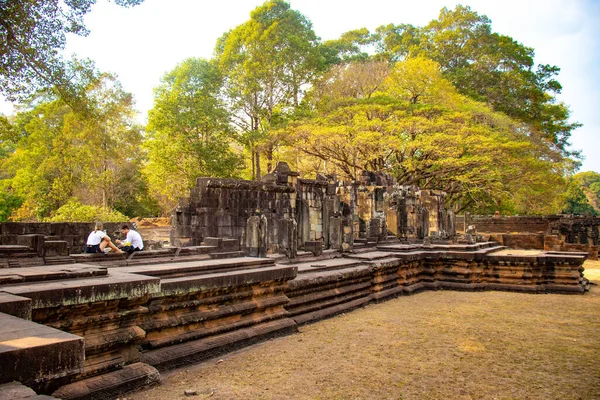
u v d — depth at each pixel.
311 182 18.58
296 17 40.75
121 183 43.16
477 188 36.09
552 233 35.09
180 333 7.52
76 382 5.59
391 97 37.00
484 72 44.78
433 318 11.58
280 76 39.19
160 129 34.69
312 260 14.63
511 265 16.62
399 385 6.72
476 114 37.41
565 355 8.39
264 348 8.54
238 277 8.56
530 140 40.34
